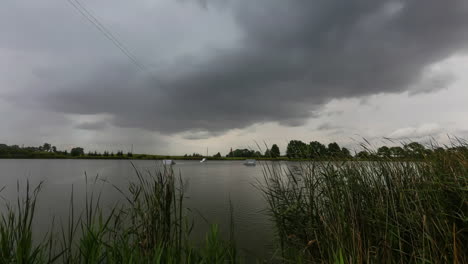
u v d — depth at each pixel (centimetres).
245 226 818
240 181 2397
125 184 1869
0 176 2942
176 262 347
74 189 1750
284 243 488
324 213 425
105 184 2019
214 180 2492
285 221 493
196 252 412
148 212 400
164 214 397
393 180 380
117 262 341
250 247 623
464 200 295
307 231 440
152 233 389
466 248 291
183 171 3966
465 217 287
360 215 354
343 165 450
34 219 876
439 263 275
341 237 337
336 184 419
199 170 4331
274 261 518
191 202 1291
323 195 443
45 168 4553
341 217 367
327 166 461
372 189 406
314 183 462
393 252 338
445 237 292
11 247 311
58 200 1324
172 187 411
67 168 4575
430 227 308
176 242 381
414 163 410
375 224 355
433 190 331
